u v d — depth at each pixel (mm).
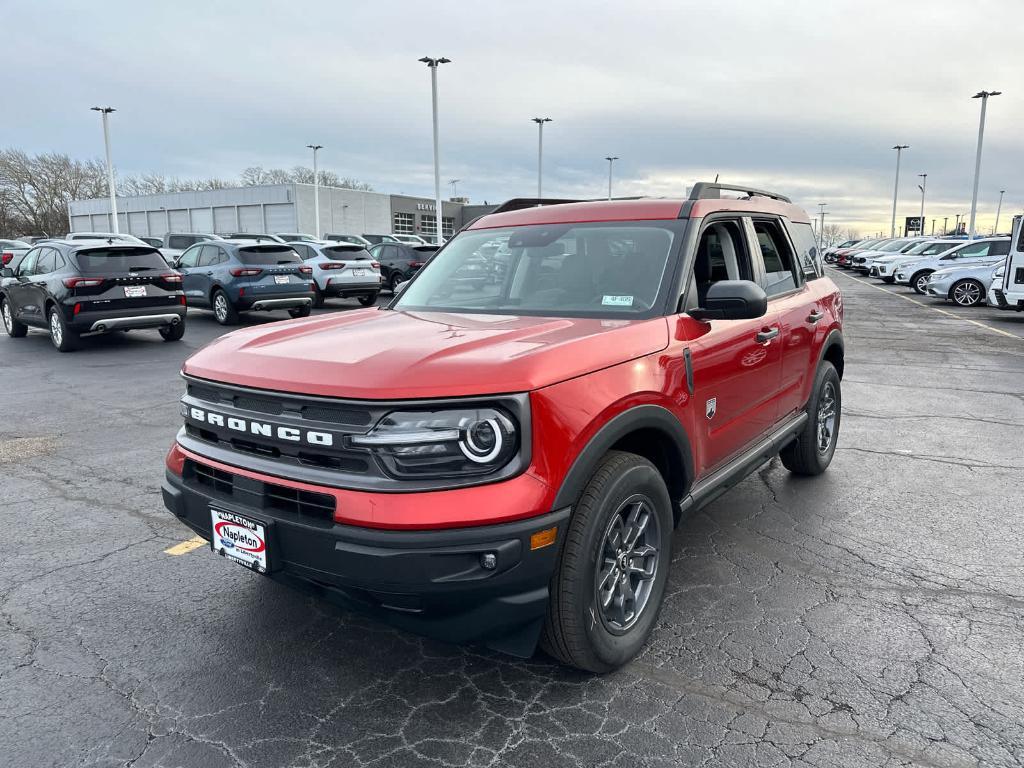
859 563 3891
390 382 2340
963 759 2402
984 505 4734
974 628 3230
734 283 3045
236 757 2443
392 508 2312
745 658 3000
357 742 2516
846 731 2547
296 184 57562
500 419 2348
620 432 2664
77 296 11336
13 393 8492
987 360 10711
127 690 2822
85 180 78000
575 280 3484
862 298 22703
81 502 4902
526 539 2348
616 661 2836
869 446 6113
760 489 5043
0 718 2650
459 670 2947
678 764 2389
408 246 22078
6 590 3646
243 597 3572
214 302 15375
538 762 2404
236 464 2662
